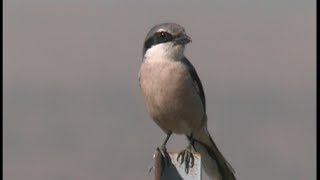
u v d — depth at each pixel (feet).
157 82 44.60
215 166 45.44
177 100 44.52
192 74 44.96
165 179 36.11
